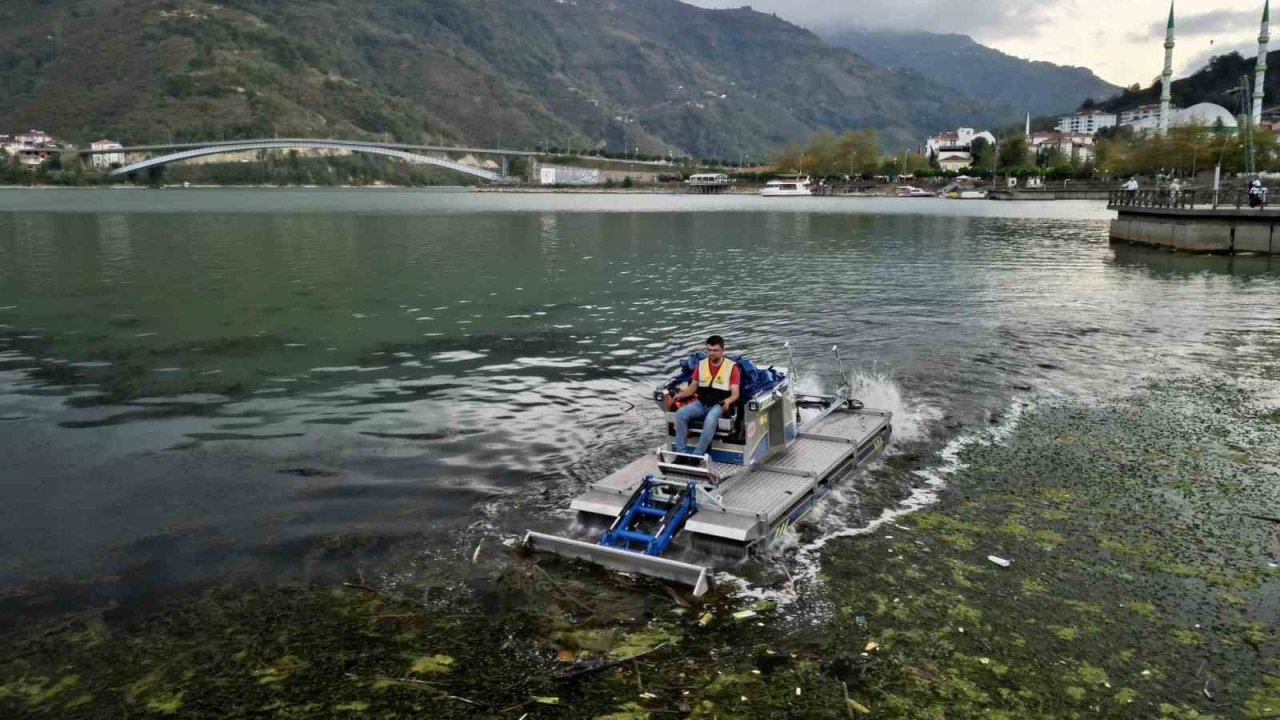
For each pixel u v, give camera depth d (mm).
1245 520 8266
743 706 5371
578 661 5891
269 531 8008
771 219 76688
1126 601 6691
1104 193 135875
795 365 15180
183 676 5699
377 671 5746
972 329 18844
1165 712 5336
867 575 7141
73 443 10609
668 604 6695
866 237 51719
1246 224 37094
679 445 8930
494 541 7805
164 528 8062
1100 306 22406
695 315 20875
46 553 7535
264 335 17938
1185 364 15258
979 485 9227
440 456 10164
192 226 61500
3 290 25141
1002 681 5652
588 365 15273
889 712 5312
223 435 10977
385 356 15938
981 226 64188
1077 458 10109
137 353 16062
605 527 8023
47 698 5461
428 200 145125
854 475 9539
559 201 143375
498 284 27297
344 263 34500
